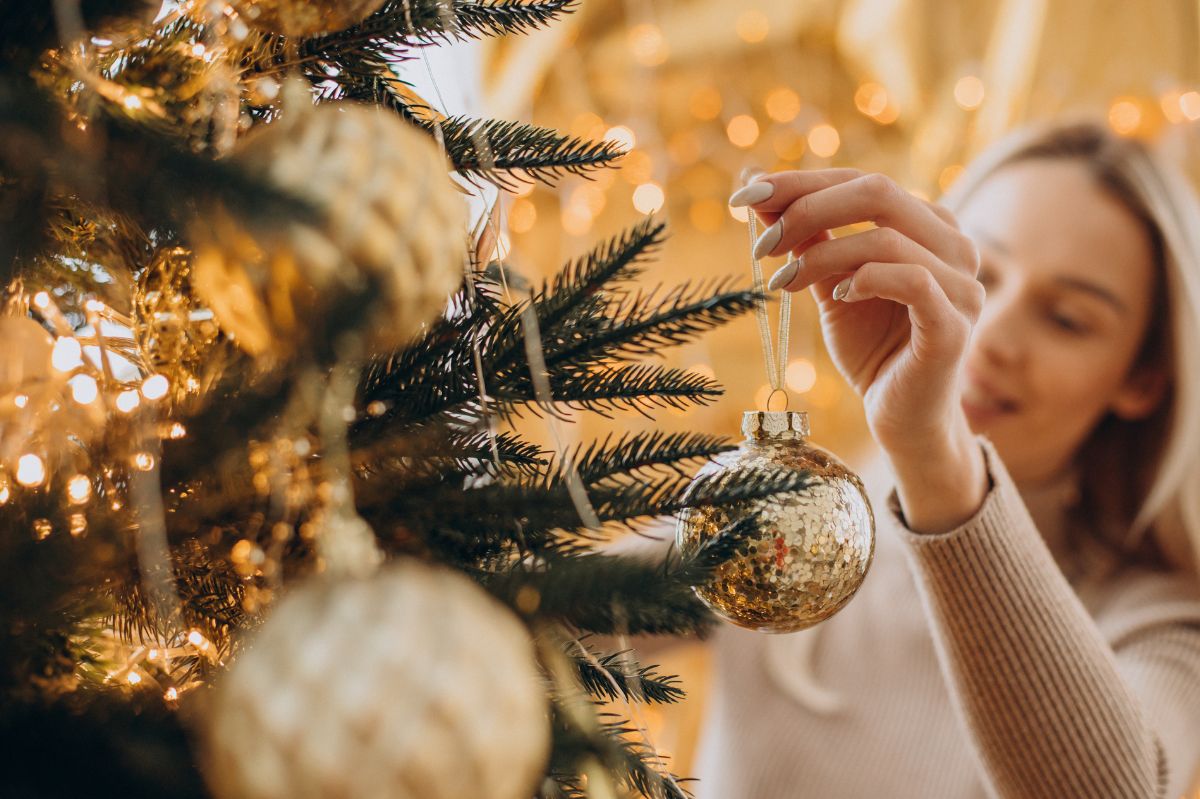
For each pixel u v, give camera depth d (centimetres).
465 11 64
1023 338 121
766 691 137
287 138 57
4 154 57
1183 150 215
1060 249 119
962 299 75
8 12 59
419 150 58
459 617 55
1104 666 83
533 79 212
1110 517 130
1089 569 128
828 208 73
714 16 240
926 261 74
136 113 57
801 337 240
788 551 68
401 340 59
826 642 138
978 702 83
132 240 62
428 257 57
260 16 60
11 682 58
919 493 81
